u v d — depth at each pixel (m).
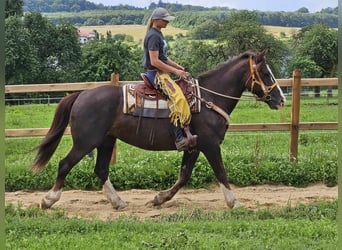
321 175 10.05
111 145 8.50
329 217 7.43
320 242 6.29
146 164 10.27
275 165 10.18
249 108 28.14
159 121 8.04
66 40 50.53
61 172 8.06
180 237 6.34
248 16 57.31
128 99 8.02
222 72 8.44
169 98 7.89
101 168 8.48
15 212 7.69
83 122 7.96
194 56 51.94
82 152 8.02
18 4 49.03
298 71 10.48
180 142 7.92
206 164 10.05
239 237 6.57
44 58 50.41
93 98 8.03
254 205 8.65
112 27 74.44
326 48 52.94
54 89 10.36
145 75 8.06
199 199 9.05
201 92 8.29
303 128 10.66
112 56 46.09
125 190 9.65
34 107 27.91
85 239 6.46
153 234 6.68
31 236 6.58
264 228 6.84
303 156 11.28
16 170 9.80
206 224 7.05
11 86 10.27
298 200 8.95
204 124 8.16
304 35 55.59
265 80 8.42
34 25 50.12
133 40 59.34
